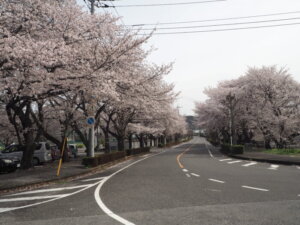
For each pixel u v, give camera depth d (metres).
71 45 12.90
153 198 8.17
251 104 40.16
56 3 13.70
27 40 10.95
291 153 26.17
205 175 13.28
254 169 15.78
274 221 5.69
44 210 7.19
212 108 47.31
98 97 15.65
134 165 20.62
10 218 6.50
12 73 11.44
